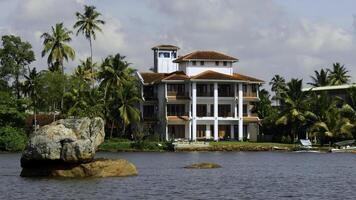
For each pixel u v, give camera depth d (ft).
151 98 419.95
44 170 168.04
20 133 357.20
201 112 397.39
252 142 380.99
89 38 417.08
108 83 383.45
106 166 169.17
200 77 389.60
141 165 228.02
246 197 132.57
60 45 397.80
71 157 162.50
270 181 166.61
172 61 447.83
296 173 194.18
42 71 393.70
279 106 435.53
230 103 402.11
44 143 161.89
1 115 362.94
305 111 372.99
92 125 166.71
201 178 172.86
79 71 433.07
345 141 354.33
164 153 322.75
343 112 361.92
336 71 525.34
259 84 409.08
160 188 146.51
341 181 167.94
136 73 435.53
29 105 384.06
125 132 410.93
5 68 421.18
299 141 374.63
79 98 371.97
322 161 256.32
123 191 139.95
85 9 415.23
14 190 140.87
